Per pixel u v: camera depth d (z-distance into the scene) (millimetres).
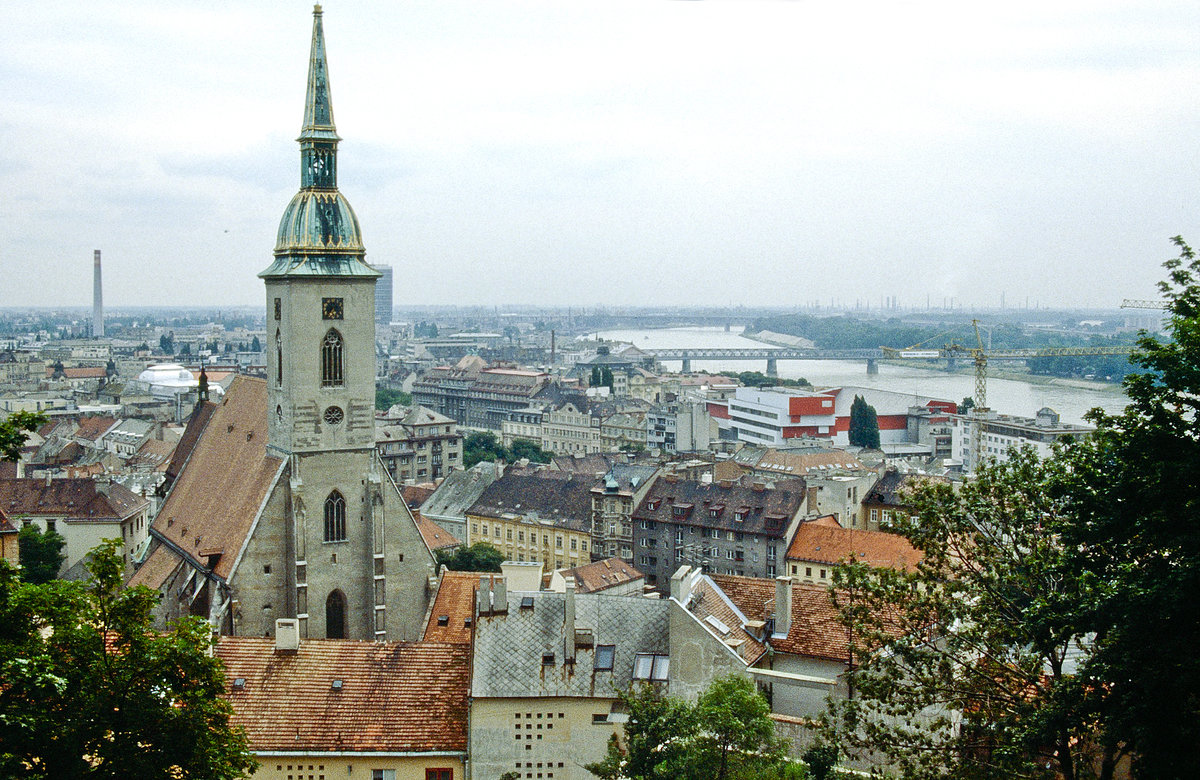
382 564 123438
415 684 80125
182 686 56625
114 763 52375
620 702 79750
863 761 77438
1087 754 59594
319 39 120250
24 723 48281
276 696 78438
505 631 82688
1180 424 55062
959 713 81750
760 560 192250
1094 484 57094
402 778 76062
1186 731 48969
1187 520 52000
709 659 80875
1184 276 58562
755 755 68312
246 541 118875
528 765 79125
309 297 119312
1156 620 50406
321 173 121562
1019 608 61750
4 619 52219
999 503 64188
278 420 123312
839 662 93312
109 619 56688
